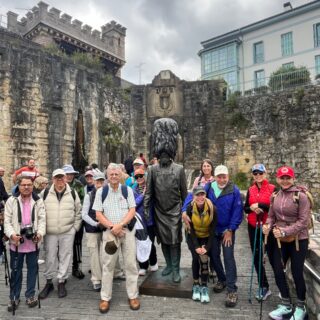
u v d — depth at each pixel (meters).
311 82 20.81
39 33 27.69
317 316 4.30
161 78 23.00
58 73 16.58
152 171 5.66
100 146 19.05
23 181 4.93
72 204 5.54
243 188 20.16
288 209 4.34
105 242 4.85
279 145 19.91
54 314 4.65
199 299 5.07
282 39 36.34
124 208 4.99
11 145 14.57
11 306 4.76
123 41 35.88
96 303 5.03
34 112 15.44
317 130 18.72
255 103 21.03
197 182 6.05
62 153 16.44
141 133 23.06
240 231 10.39
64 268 5.38
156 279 5.71
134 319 4.50
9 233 4.75
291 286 5.51
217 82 22.58
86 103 18.08
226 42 38.91
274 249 4.64
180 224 5.55
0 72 14.41
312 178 18.62
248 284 5.82
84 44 30.77
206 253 4.95
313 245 5.03
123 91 22.34
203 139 22.36
